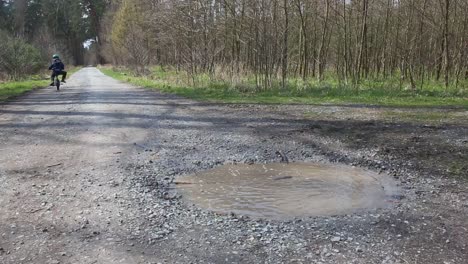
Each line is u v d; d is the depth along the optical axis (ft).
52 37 209.36
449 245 11.29
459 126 27.50
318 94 49.55
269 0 60.44
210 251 11.07
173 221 13.10
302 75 78.18
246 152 22.16
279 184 16.93
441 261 10.43
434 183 16.72
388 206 14.33
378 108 37.35
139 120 32.73
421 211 13.80
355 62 72.02
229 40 79.10
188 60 65.57
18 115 36.22
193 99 47.62
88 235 12.04
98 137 26.04
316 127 28.37
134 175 17.98
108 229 12.46
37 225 12.73
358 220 13.11
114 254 10.91
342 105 40.04
